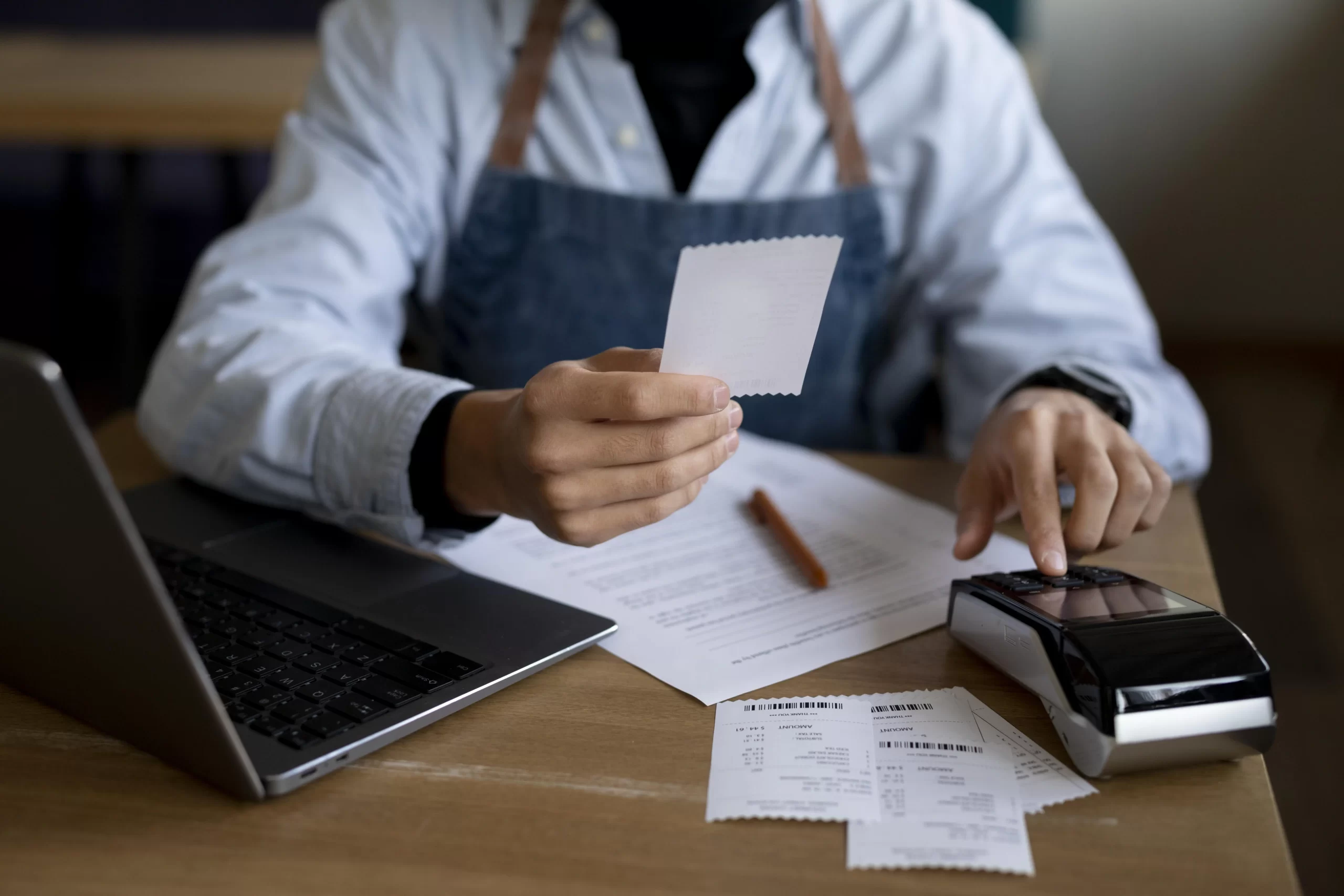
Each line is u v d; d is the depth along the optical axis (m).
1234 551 2.27
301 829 0.45
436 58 1.12
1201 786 0.49
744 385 0.57
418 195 1.11
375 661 0.56
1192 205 3.31
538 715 0.54
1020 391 0.84
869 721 0.53
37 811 0.47
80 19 3.27
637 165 1.13
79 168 2.71
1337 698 1.78
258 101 1.95
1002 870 0.43
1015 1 3.07
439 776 0.49
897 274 1.20
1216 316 3.40
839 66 1.15
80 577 0.41
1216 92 3.19
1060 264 1.11
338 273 1.00
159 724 0.46
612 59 1.11
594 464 0.57
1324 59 3.09
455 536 0.72
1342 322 3.32
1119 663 0.49
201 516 0.76
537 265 1.12
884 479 0.89
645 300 1.11
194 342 0.86
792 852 0.44
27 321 2.93
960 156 1.15
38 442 0.38
